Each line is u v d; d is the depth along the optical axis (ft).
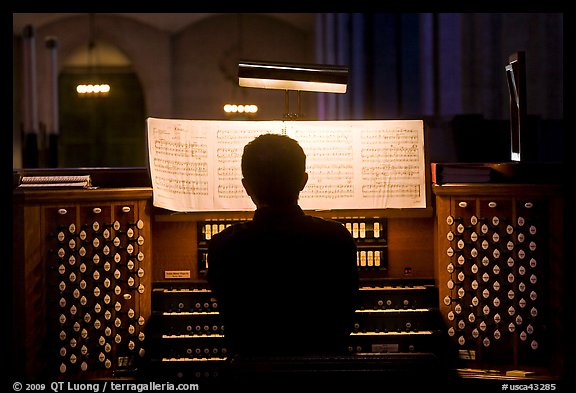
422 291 12.48
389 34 41.50
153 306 12.39
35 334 11.71
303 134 12.29
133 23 50.16
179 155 12.18
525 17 33.01
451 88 35.24
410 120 12.43
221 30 51.06
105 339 12.11
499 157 22.29
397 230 12.71
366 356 7.90
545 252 12.20
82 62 51.24
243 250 9.47
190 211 12.23
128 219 12.17
